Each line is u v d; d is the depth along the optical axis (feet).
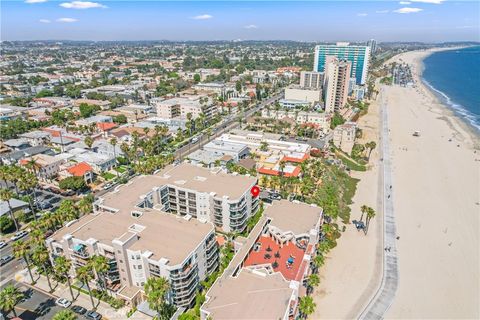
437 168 621.31
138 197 388.16
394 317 290.15
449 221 445.78
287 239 336.29
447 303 306.76
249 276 269.03
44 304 293.64
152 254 283.18
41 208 444.96
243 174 488.44
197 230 319.88
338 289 320.91
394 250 382.22
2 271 334.44
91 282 308.19
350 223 435.94
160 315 270.87
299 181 494.18
